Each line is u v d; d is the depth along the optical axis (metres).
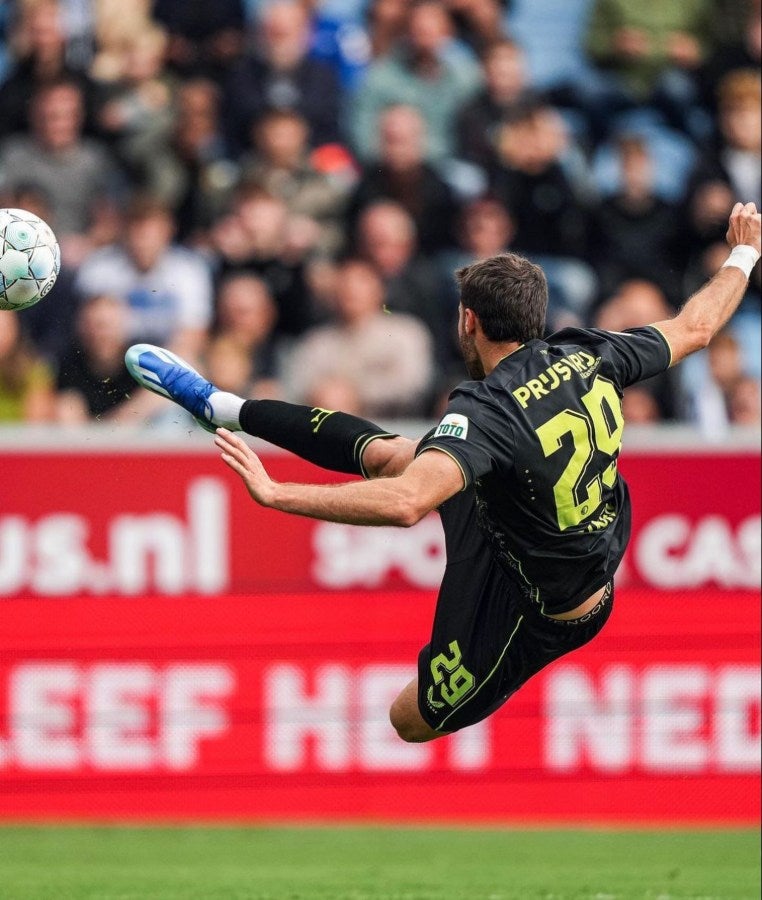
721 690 25.27
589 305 33.03
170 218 32.41
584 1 37.12
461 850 22.92
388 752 24.94
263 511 24.66
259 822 24.62
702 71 35.94
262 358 31.38
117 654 24.31
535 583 13.95
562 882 20.41
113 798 24.36
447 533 15.27
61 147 32.78
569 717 25.16
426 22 33.84
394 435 14.51
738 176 34.66
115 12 33.78
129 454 24.33
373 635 24.92
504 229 33.06
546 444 13.02
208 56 34.12
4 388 30.23
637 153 33.78
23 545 24.03
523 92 35.28
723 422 31.64
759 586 25.25
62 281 30.91
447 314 31.86
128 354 15.72
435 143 33.59
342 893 19.39
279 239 31.83
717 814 25.25
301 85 34.09
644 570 25.12
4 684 24.03
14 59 33.03
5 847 22.50
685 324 14.48
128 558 24.31
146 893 19.28
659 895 19.47
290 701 24.75
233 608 24.58
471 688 15.05
